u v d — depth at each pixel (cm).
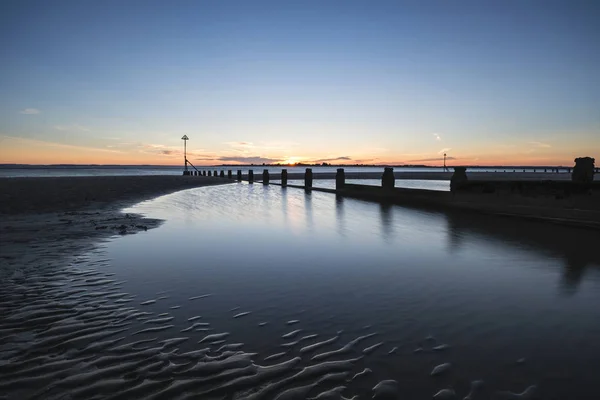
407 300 401
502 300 400
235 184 3506
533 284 459
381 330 323
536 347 289
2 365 267
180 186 2902
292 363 268
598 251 658
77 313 366
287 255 625
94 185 2531
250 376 251
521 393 229
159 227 927
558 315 356
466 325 333
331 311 369
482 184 1251
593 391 230
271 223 1008
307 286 452
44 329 329
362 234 839
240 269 533
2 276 492
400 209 1375
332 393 230
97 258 598
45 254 624
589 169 1060
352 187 2130
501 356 276
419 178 5728
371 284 460
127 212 1244
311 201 1717
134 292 430
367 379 246
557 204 998
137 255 622
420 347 291
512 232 866
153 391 234
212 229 901
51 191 1892
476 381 242
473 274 505
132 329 328
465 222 1034
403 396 226
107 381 246
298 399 224
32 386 240
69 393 233
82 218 1069
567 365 262
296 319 349
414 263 569
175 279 482
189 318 353
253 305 388
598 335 311
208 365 266
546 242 738
